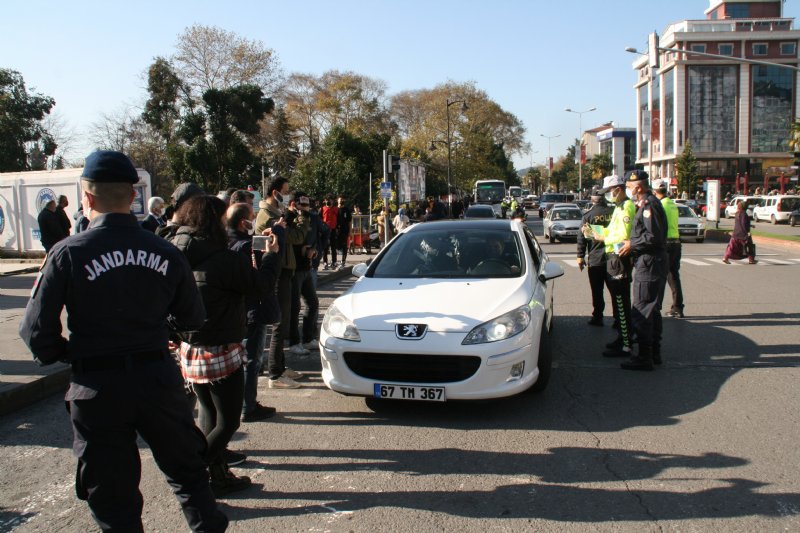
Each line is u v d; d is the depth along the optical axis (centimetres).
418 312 488
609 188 673
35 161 4081
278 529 321
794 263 1566
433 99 5603
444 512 336
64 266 236
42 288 234
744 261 1625
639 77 8881
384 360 475
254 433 461
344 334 488
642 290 604
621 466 391
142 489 373
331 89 5816
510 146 6812
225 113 3812
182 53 3978
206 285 338
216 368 344
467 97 5462
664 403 513
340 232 1520
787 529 312
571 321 872
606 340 750
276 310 487
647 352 609
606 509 336
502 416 488
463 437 446
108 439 241
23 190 1806
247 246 412
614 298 661
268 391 564
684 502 342
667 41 7638
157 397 247
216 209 349
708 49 7369
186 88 4019
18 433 470
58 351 241
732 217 4438
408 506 343
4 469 405
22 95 4016
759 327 799
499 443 433
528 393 541
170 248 261
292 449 429
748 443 424
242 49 4056
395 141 6112
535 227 3794
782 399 516
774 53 7306
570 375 602
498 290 522
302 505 347
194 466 266
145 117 4041
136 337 244
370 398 539
